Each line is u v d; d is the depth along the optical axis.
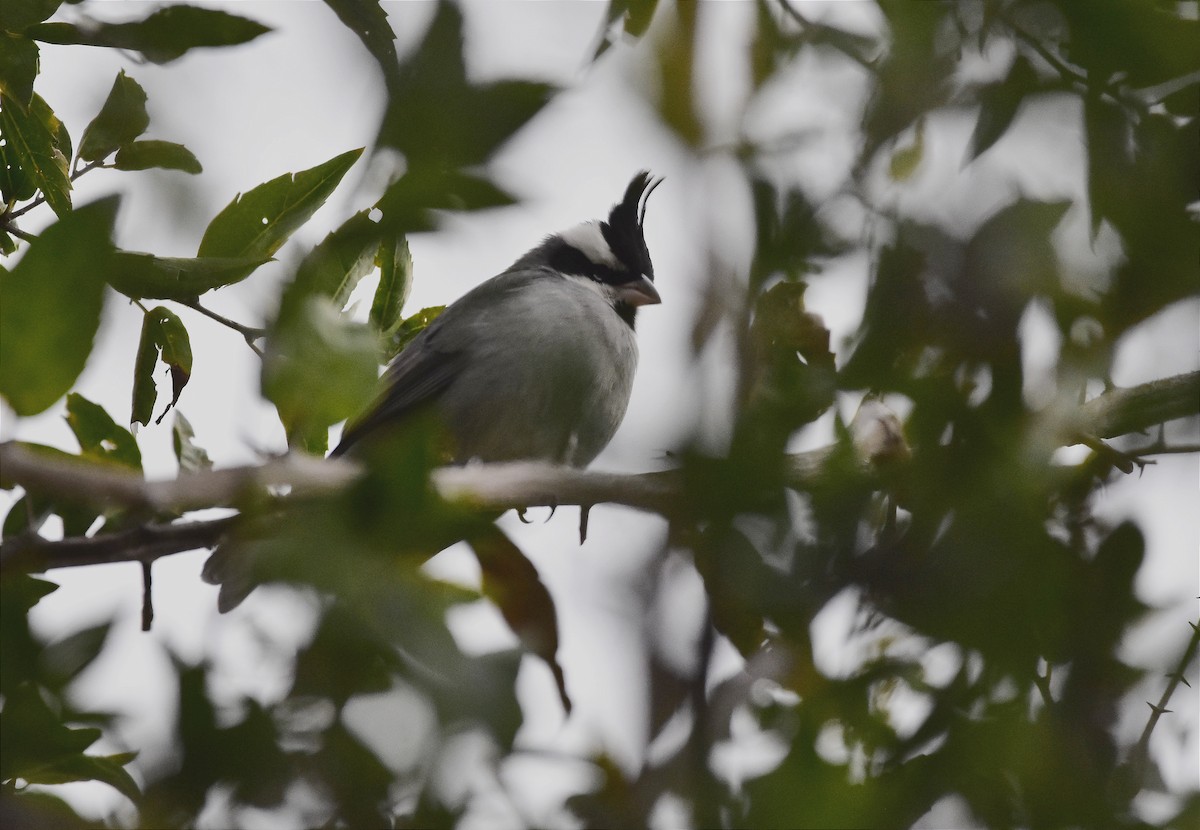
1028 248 4.38
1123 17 3.98
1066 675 4.80
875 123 4.60
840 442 3.73
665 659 4.27
